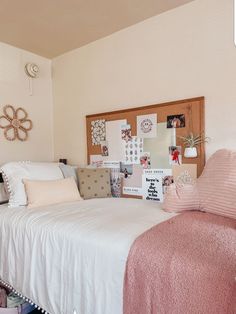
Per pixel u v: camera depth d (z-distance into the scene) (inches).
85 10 78.2
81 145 105.3
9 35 93.2
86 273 45.1
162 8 77.9
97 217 57.3
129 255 39.4
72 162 109.0
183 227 46.5
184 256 34.9
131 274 38.2
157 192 81.7
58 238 51.2
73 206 70.2
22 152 104.7
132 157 88.0
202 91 72.9
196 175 73.3
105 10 78.4
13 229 61.8
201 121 72.5
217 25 70.1
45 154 113.6
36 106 110.0
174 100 78.5
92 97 100.6
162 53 80.8
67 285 48.3
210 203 57.7
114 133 92.8
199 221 50.3
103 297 42.1
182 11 76.3
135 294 37.4
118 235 44.9
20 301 62.0
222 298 28.8
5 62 99.2
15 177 78.3
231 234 42.5
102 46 96.5
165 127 79.7
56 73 113.7
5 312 59.5
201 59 73.0
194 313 30.7
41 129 112.0
